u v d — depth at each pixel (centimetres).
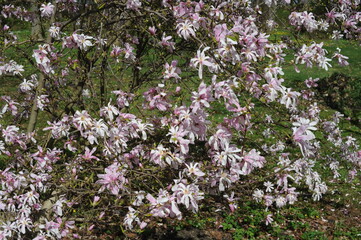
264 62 264
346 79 1127
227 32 231
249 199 411
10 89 694
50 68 333
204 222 543
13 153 384
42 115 890
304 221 592
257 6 355
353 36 339
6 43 372
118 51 346
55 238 316
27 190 339
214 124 269
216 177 266
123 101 299
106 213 326
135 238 426
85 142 418
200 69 221
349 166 796
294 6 343
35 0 417
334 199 676
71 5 441
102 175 258
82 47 311
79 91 423
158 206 235
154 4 337
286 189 417
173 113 253
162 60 366
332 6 343
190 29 245
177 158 241
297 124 224
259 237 534
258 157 247
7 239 315
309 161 501
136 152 299
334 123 516
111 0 335
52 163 340
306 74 1493
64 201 318
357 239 543
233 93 228
